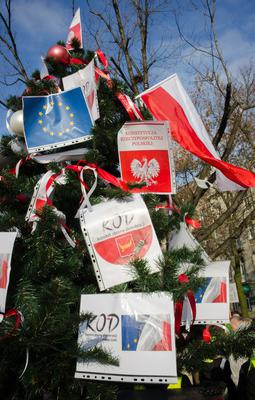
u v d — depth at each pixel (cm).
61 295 199
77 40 325
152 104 288
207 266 248
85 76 274
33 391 198
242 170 272
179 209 261
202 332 244
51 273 222
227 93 505
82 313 204
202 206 1462
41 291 208
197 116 294
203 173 507
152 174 251
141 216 220
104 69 313
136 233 217
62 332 194
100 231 215
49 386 204
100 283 208
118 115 293
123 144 253
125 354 194
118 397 223
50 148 262
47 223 220
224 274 245
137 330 196
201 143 287
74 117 263
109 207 222
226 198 1439
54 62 301
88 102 267
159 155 251
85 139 258
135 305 201
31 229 236
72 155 258
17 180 251
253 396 289
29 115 267
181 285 207
